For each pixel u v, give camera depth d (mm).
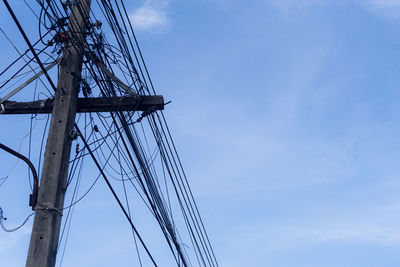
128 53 8328
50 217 6637
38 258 6336
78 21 8102
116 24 8078
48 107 7809
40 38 7711
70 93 7625
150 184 8953
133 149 8656
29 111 7797
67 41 7879
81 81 7871
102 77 8109
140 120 8461
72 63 7812
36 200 6770
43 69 6824
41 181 6875
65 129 7301
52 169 6961
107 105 8102
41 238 6480
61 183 6969
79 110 8094
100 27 8281
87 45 8125
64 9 7480
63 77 7734
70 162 7660
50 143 7168
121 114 8328
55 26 7699
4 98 7656
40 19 7496
